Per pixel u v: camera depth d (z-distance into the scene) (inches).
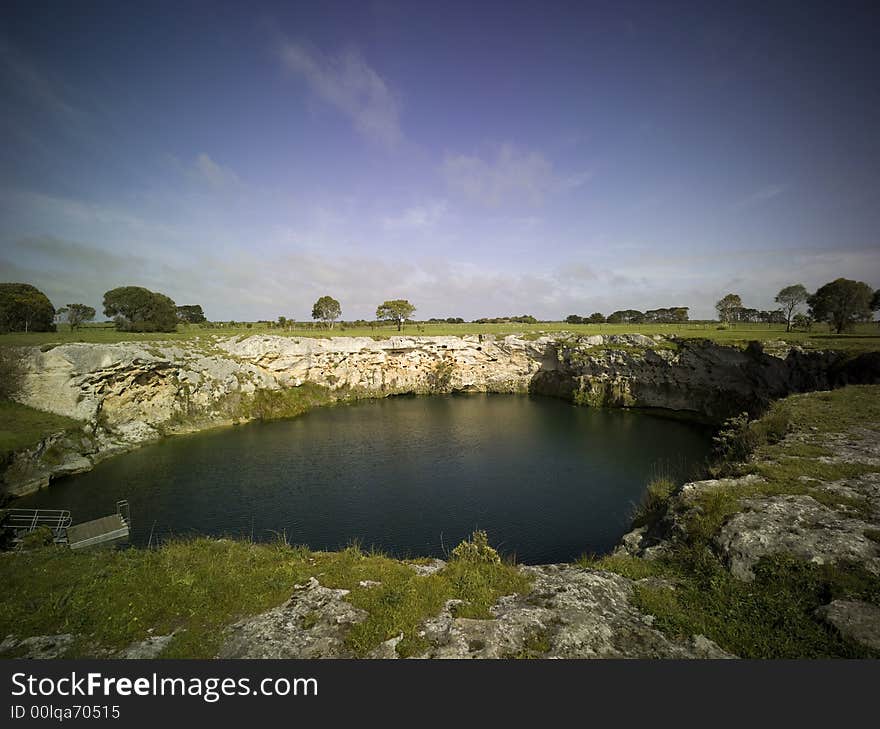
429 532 912.9
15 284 1950.1
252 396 2050.9
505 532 910.4
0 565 514.9
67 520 960.9
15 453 1130.7
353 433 1760.6
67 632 390.0
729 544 473.7
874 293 2139.5
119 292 2235.5
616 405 2282.2
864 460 673.0
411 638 365.7
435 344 2792.8
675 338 2138.3
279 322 3553.2
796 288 2500.0
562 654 345.1
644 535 628.1
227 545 587.8
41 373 1418.6
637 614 400.5
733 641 352.5
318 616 403.5
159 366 1731.1
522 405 2373.3
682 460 1357.0
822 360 1521.9
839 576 404.2
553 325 3523.6
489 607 417.1
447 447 1552.7
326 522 960.9
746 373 1812.3
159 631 390.9
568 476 1246.3
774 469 653.9
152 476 1259.8
